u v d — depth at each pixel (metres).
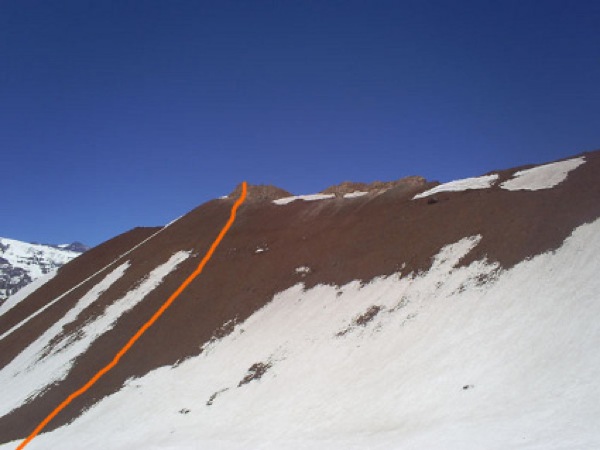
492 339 26.56
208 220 67.06
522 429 19.70
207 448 27.36
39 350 52.06
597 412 19.14
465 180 50.69
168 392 35.97
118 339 46.25
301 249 49.31
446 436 20.97
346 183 67.44
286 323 38.81
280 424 27.72
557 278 28.41
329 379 30.20
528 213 36.28
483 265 33.38
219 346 39.72
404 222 44.97
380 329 32.72
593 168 39.16
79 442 33.28
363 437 23.58
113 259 72.50
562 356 23.14
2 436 37.84
